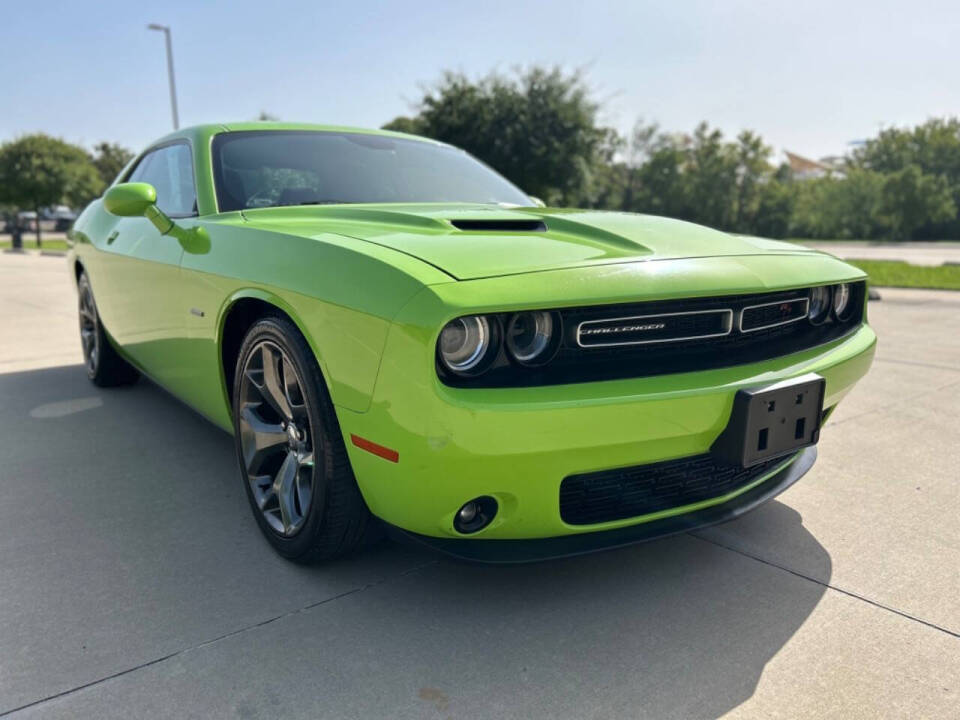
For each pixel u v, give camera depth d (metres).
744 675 1.70
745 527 2.48
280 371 2.13
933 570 2.20
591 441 1.67
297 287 1.91
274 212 2.57
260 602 1.98
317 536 2.01
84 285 4.17
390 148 3.29
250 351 2.23
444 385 1.58
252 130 3.07
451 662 1.73
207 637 1.81
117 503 2.63
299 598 2.00
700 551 2.31
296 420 2.05
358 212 2.41
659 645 1.81
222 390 2.48
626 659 1.75
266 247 2.13
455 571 2.16
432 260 1.73
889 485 2.85
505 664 1.73
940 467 3.04
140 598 1.99
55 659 1.72
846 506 2.66
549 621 1.91
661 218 2.55
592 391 1.66
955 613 1.97
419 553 2.27
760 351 2.02
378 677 1.67
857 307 2.47
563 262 1.79
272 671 1.69
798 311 2.20
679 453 1.83
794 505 2.67
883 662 1.75
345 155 3.09
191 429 3.47
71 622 1.87
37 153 26.55
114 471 2.94
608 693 1.63
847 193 49.16
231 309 2.29
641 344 1.81
